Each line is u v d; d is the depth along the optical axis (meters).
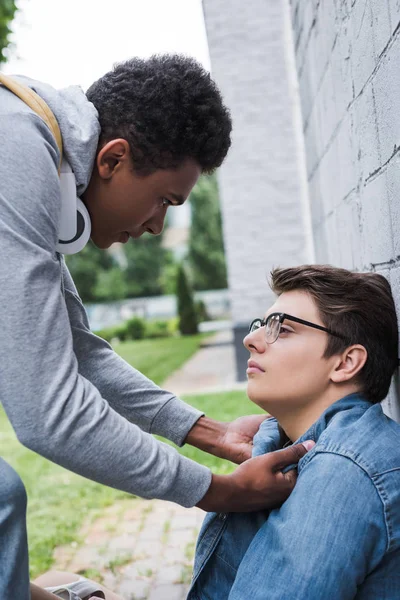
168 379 9.47
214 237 28.58
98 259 27.66
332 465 1.18
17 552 1.13
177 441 1.65
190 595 1.45
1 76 1.18
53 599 1.36
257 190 8.08
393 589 1.18
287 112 7.92
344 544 1.12
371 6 1.48
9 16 8.00
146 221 1.36
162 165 1.26
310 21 2.85
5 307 1.04
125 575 2.93
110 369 1.64
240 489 1.22
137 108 1.23
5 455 5.64
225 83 7.91
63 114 1.22
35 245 1.07
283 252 8.12
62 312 1.10
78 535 3.49
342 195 2.27
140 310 26.64
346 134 2.03
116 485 1.12
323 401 1.37
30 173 1.09
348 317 1.35
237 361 8.24
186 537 3.35
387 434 1.23
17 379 1.05
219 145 1.32
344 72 1.97
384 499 1.14
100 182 1.28
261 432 1.56
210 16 7.79
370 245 1.74
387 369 1.39
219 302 27.69
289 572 1.13
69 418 1.06
